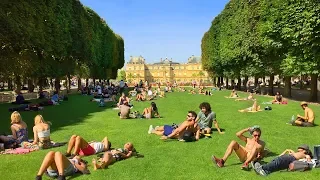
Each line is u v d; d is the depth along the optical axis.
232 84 82.75
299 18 33.38
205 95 55.56
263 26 40.25
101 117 24.98
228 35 63.09
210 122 17.56
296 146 14.41
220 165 11.40
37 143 14.26
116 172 10.90
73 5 57.91
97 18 79.88
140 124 21.22
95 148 13.16
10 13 34.94
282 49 40.34
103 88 58.75
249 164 11.40
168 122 22.03
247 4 52.28
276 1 37.59
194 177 10.30
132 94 53.22
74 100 44.75
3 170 11.14
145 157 12.77
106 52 89.25
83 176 10.50
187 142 15.41
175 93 63.84
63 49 49.97
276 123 21.09
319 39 32.34
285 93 47.59
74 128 19.66
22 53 45.72
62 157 10.15
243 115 25.44
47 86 83.00
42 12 42.12
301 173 10.56
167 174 10.63
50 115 26.38
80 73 74.75
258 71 51.41
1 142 14.09
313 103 36.25
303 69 35.25
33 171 11.04
